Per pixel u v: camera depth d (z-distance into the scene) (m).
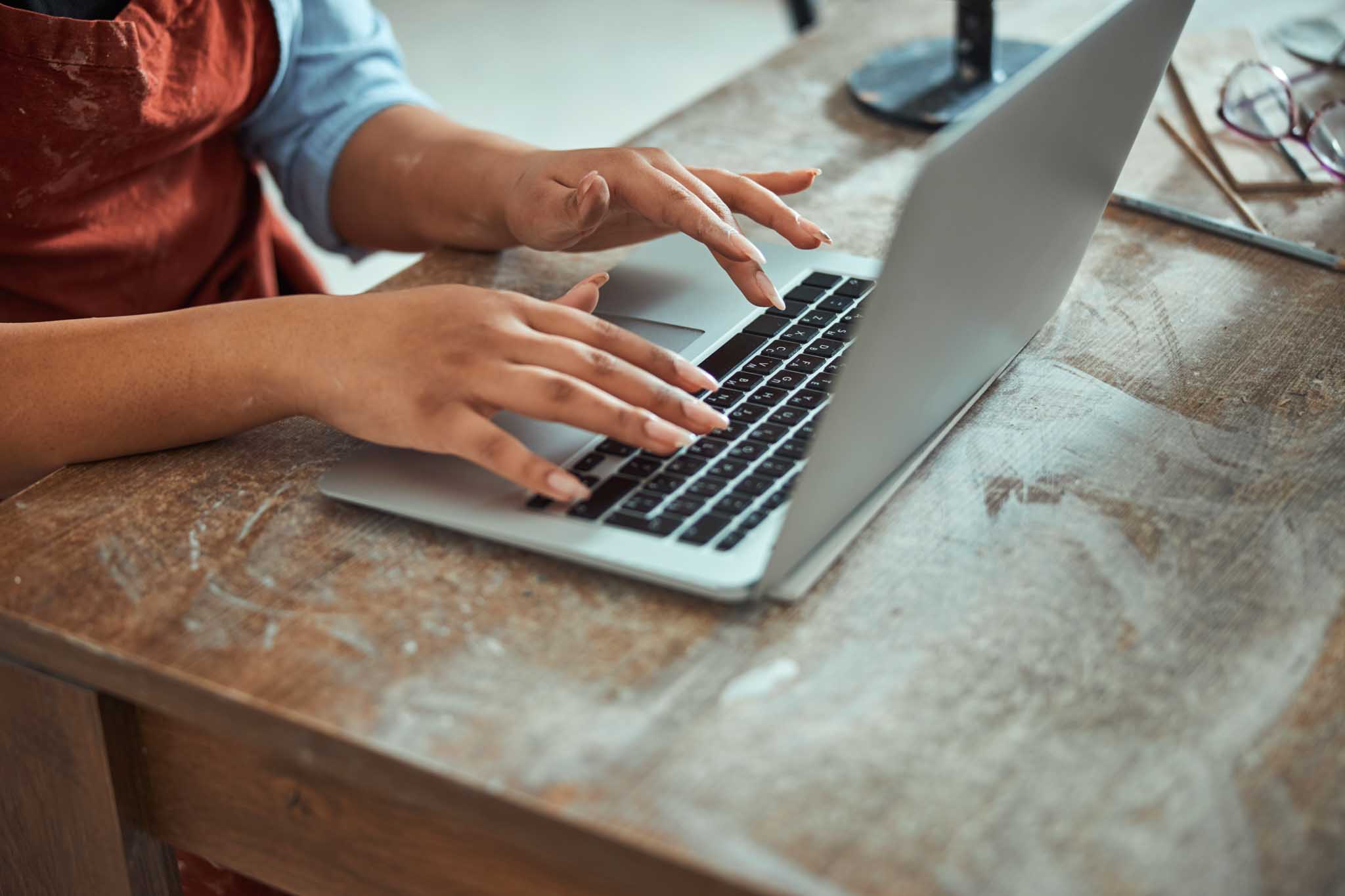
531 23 3.55
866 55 1.15
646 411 0.55
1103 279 0.79
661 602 0.52
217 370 0.61
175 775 0.56
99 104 0.78
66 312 0.87
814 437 0.48
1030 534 0.56
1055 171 0.58
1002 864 0.40
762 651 0.49
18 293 0.84
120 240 0.87
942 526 0.56
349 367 0.59
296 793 0.52
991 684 0.48
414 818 0.50
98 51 0.77
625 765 0.44
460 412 0.56
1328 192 0.91
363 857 0.52
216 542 0.56
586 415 0.54
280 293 1.10
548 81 3.17
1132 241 0.84
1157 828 0.41
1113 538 0.55
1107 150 0.64
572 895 0.48
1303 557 0.54
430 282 0.80
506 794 0.43
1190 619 0.51
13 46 0.74
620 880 0.42
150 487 0.60
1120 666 0.48
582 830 0.42
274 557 0.55
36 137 0.78
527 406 0.55
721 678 0.48
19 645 0.53
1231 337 0.72
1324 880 0.40
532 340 0.57
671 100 3.04
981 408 0.65
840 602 0.52
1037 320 0.70
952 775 0.43
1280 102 0.96
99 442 0.62
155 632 0.51
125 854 0.57
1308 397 0.66
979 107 0.48
